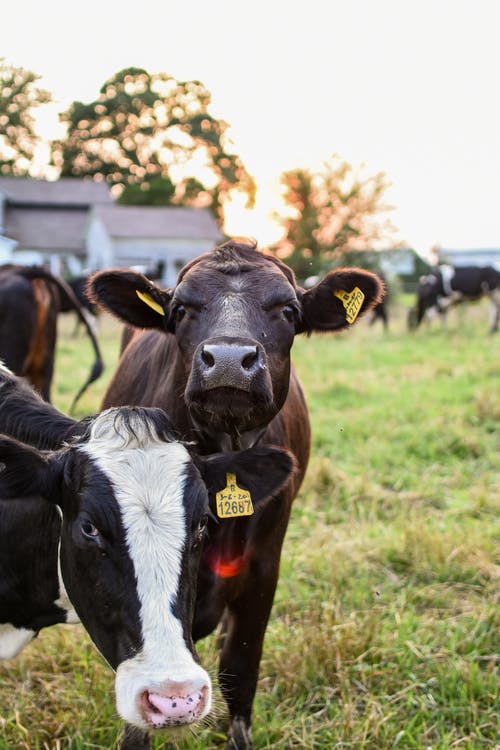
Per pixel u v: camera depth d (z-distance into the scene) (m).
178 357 3.57
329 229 39.81
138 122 69.31
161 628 2.59
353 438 8.31
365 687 4.07
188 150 69.44
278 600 4.95
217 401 3.08
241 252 3.57
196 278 3.37
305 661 4.14
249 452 3.04
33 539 3.27
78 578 2.82
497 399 9.38
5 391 3.65
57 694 4.03
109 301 3.76
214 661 4.23
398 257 39.09
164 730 2.54
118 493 2.73
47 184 56.38
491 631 4.48
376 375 12.17
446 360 13.84
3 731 3.77
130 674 2.56
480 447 7.86
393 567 5.37
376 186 39.38
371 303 3.78
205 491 2.85
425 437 8.23
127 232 48.44
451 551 5.41
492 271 20.92
